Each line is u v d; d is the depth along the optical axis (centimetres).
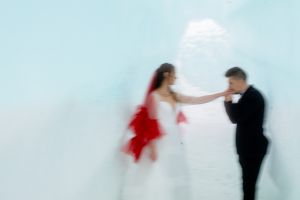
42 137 250
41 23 262
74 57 292
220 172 431
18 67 243
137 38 477
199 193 384
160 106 336
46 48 264
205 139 519
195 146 497
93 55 323
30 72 250
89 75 311
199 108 652
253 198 340
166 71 337
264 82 584
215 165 448
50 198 249
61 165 263
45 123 254
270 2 626
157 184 338
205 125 571
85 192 286
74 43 294
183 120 364
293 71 507
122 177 344
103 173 315
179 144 347
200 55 852
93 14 330
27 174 237
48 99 260
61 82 274
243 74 336
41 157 248
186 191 348
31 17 255
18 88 242
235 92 342
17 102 241
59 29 278
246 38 768
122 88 374
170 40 809
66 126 272
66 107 273
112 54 365
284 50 546
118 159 343
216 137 526
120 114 355
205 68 822
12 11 245
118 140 344
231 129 558
